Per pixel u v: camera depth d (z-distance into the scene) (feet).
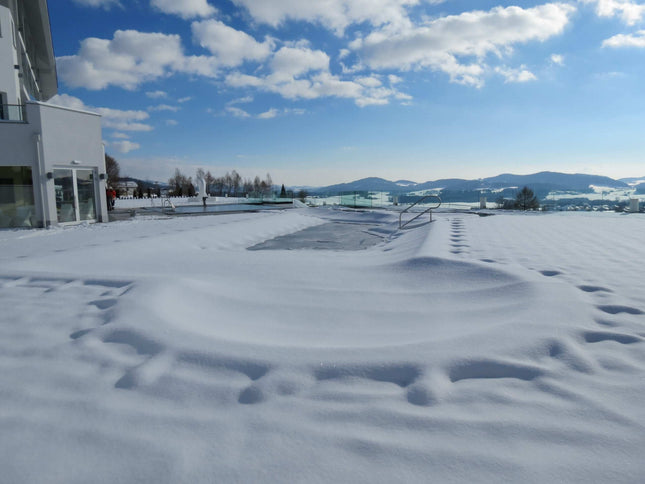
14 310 13.74
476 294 15.51
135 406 7.89
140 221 57.00
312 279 19.02
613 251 23.93
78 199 52.26
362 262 23.38
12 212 47.11
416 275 19.39
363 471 5.93
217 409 7.77
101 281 16.88
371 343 11.09
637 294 14.37
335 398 7.98
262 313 13.96
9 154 46.16
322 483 5.73
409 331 12.10
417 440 6.57
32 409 7.82
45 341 11.11
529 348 9.66
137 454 6.45
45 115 47.60
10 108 46.50
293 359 9.34
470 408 7.45
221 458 6.30
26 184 47.57
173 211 84.38
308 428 7.02
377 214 66.59
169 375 8.96
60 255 23.65
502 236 32.07
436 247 25.32
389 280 18.95
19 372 9.35
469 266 19.15
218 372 9.10
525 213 67.05
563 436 6.50
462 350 9.52
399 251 28.63
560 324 11.05
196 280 16.97
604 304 13.16
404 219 57.11
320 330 12.36
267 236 44.21
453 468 5.90
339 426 7.06
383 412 7.40
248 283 17.99
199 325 12.10
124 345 10.63
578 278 16.93
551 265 19.88
